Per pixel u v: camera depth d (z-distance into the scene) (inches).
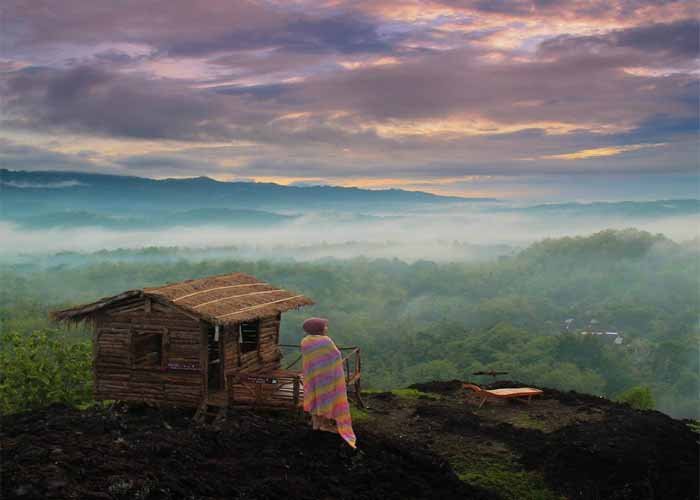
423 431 676.7
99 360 666.2
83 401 872.3
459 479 544.7
